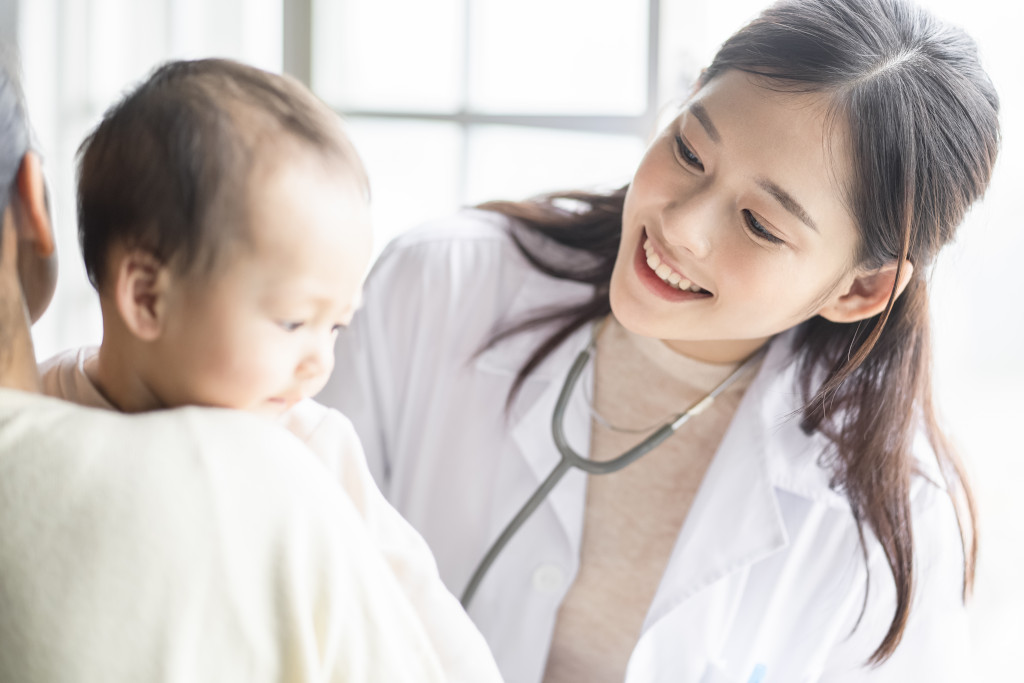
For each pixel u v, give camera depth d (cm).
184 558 44
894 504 96
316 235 51
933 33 83
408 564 63
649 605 101
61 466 44
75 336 250
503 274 111
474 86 205
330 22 226
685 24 165
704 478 100
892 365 95
